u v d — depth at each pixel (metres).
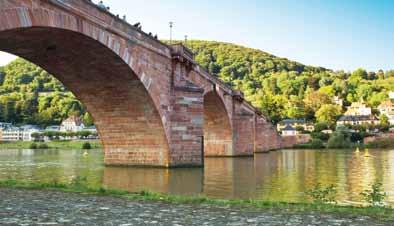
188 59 55.69
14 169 53.41
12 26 28.94
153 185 35.69
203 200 18.64
